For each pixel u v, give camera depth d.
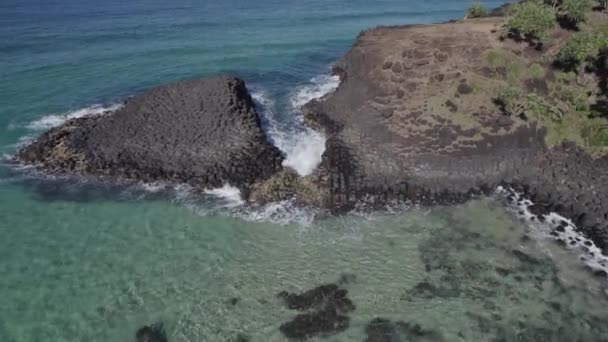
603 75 48.41
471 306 30.25
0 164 45.53
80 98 60.25
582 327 28.67
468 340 28.03
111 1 113.56
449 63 52.03
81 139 47.47
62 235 37.00
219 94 52.28
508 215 38.56
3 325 29.23
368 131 46.81
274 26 94.94
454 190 41.19
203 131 47.12
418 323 29.16
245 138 46.50
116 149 45.75
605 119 45.25
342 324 29.22
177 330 29.11
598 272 32.59
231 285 32.34
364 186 41.00
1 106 57.25
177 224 38.16
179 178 42.88
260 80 67.38
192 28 92.19
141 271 33.53
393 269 33.34
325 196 40.12
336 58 76.69
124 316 30.05
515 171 42.69
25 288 32.03
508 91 46.12
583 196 39.03
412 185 41.06
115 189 42.16
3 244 35.94
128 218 38.88
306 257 34.66
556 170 41.94
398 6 113.56
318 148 47.62
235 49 80.50
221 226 37.91
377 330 28.75
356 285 32.00
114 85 64.56
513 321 29.16
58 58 74.06
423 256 34.47
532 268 33.16
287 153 46.62
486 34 57.31
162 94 53.09
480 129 44.53
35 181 43.22
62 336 28.61
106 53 77.12
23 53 75.75
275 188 40.91
